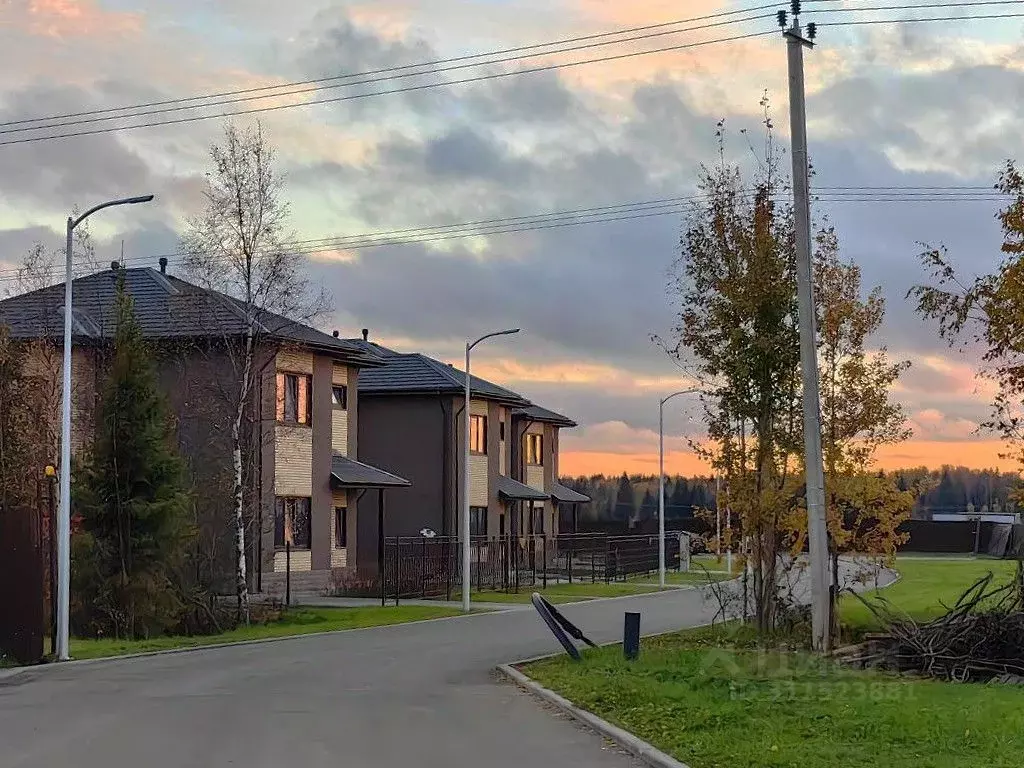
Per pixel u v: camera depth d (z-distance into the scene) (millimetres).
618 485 109125
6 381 27578
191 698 14625
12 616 19422
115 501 25406
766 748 9477
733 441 20438
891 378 20172
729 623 22734
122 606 25016
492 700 14203
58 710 13484
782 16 17547
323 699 14438
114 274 37719
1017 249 18328
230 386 32938
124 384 25891
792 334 19922
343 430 41688
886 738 9852
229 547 33344
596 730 11578
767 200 20406
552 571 52281
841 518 20328
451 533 47844
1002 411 18922
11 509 19750
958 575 39625
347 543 40250
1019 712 11000
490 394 50312
